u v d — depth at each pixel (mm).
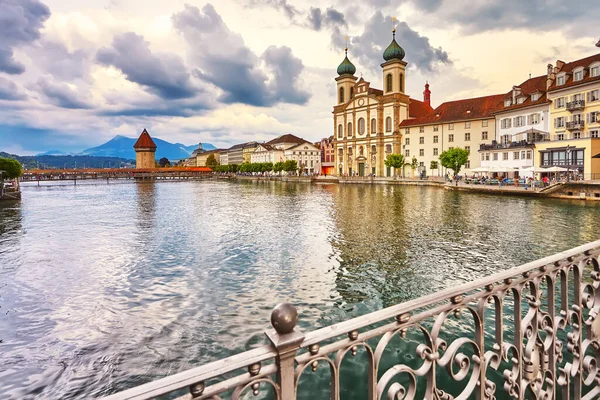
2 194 57312
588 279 13500
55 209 43781
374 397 2410
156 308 12383
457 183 64125
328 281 14773
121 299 13242
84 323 11328
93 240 24062
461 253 18781
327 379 8250
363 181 98000
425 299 2576
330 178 110938
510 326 10531
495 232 23922
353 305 12461
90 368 8977
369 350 2391
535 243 20672
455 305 2809
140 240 23719
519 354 3221
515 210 34219
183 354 9539
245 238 23750
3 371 8844
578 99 56094
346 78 122312
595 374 3914
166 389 1698
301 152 176250
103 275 16109
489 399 3047
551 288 3484
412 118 106812
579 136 56188
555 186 43812
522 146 61531
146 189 89625
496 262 17125
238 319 11477
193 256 19156
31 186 107562
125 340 10258
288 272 16031
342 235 24000
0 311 12320
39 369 8930
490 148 68812
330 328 2170
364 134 112188
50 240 24391
